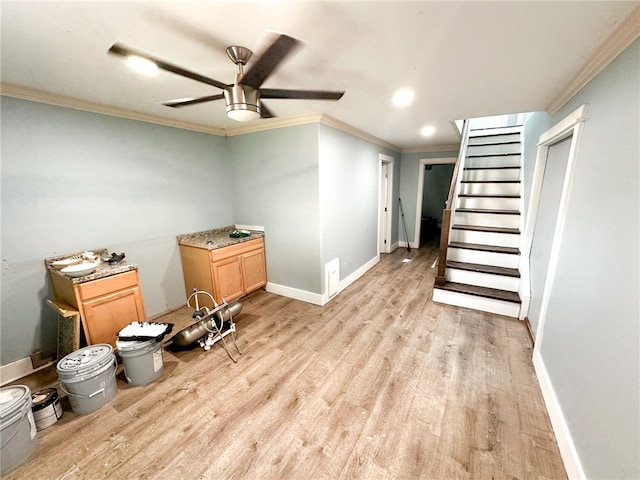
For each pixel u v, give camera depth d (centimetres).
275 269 358
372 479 133
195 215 331
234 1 107
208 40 137
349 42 139
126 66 162
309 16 117
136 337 196
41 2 104
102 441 156
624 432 101
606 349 119
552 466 138
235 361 226
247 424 165
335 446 150
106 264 229
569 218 178
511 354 227
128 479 136
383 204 546
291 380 202
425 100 235
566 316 165
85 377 170
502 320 282
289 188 321
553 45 141
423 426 162
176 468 140
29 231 209
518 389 189
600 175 142
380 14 116
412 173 572
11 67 162
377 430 159
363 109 262
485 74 179
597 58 148
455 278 329
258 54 142
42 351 222
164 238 302
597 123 152
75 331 198
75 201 231
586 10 112
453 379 200
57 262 215
